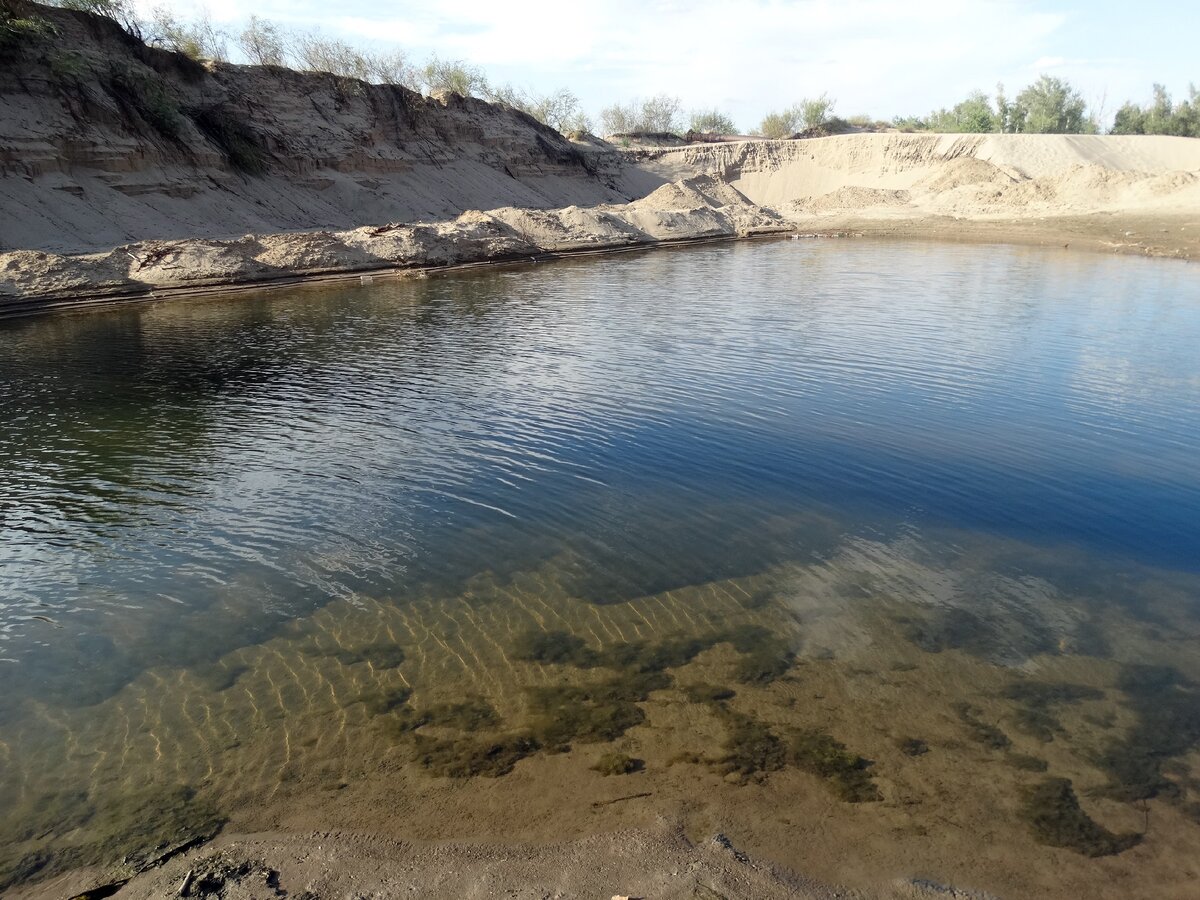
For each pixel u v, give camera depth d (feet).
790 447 43.37
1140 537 33.27
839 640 25.90
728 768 19.90
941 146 266.77
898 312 82.17
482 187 191.72
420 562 31.14
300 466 41.16
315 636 26.16
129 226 110.83
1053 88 337.52
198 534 33.76
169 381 58.23
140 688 23.52
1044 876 16.43
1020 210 202.80
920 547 32.42
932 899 15.79
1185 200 179.83
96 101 114.83
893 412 49.14
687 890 15.92
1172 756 20.35
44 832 17.98
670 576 30.07
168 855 17.21
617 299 94.38
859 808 18.47
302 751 20.72
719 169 277.44
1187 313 79.71
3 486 39.04
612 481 38.96
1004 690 23.25
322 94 162.50
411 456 42.42
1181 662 24.63
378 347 68.69
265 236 117.08
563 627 26.66
